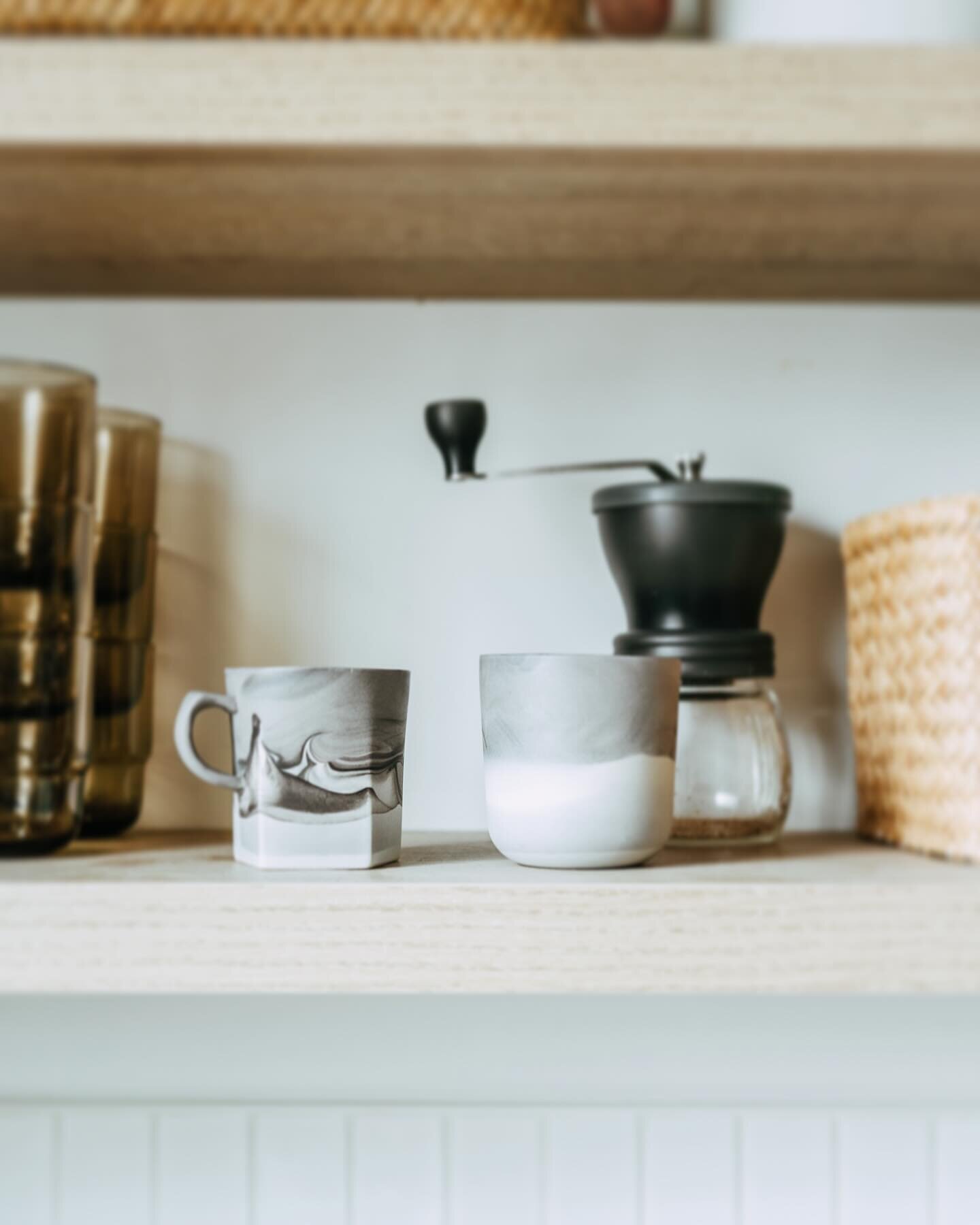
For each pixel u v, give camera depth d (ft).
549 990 1.55
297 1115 2.45
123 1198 2.45
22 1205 2.44
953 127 1.62
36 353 2.42
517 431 2.43
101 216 1.99
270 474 2.42
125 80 1.59
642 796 1.70
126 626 2.15
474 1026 2.47
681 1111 2.45
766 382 2.45
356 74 1.60
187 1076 2.47
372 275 2.31
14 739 1.78
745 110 1.61
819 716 2.42
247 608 2.40
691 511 1.94
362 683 1.74
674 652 1.97
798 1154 2.45
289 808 1.71
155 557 2.25
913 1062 2.47
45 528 1.78
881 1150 2.45
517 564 2.41
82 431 1.83
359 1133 2.45
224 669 2.38
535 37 1.66
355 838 1.72
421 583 2.41
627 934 1.56
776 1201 2.45
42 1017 2.47
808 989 1.56
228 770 2.35
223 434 2.42
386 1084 2.47
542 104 1.60
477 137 1.60
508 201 1.90
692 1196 2.45
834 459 2.45
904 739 1.97
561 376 2.43
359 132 1.59
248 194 1.88
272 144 1.60
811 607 2.43
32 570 1.77
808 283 2.36
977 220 2.01
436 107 1.60
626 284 2.36
